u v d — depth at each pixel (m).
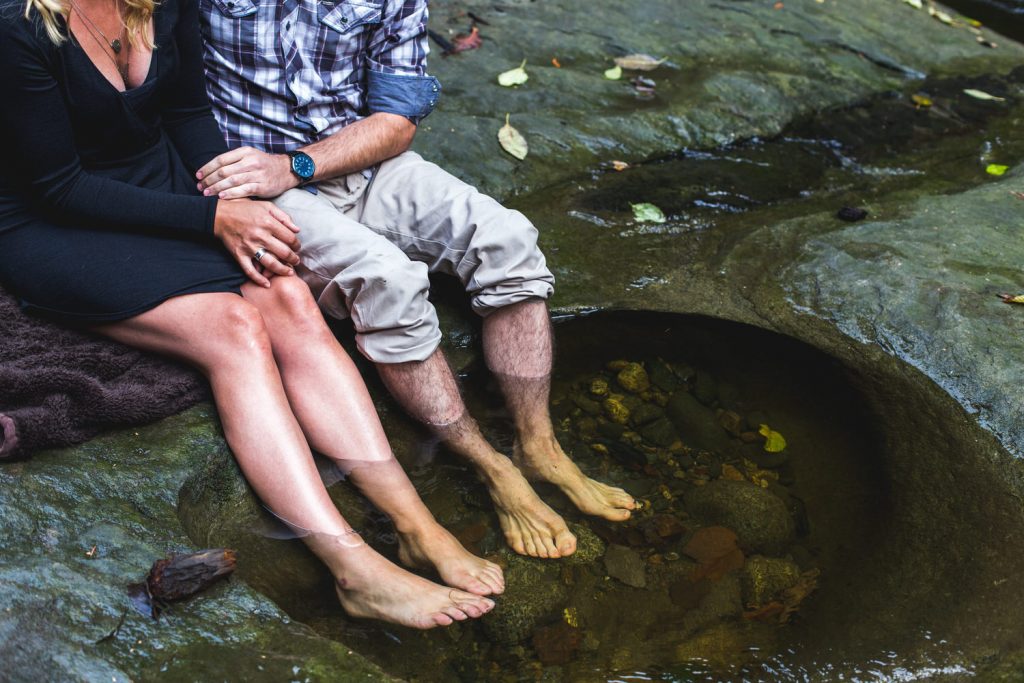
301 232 2.63
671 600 2.33
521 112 4.25
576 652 2.19
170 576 2.00
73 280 2.39
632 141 4.22
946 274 3.31
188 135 2.70
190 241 2.53
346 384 2.42
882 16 5.84
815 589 2.38
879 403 2.95
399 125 2.86
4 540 2.06
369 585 2.18
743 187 4.04
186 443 2.38
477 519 2.46
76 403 2.33
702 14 5.44
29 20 2.17
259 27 2.73
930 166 4.34
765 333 3.19
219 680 1.88
